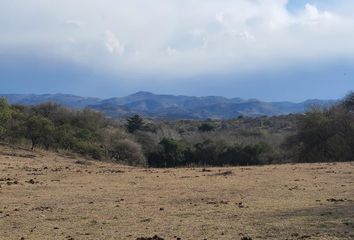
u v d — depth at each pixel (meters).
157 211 12.76
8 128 41.34
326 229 9.93
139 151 56.84
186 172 24.78
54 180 20.56
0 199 15.21
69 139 44.69
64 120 59.88
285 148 49.06
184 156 57.34
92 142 49.78
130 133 69.25
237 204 13.56
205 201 14.43
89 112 62.00
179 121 104.25
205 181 19.83
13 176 22.12
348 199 14.04
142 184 19.14
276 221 10.82
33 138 41.03
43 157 35.31
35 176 22.25
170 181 20.08
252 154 53.41
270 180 19.75
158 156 57.97
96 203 14.39
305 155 45.88
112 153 54.88
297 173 22.56
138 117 78.75
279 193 15.70
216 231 10.05
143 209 13.14
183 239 9.41
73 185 18.84
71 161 34.94
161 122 94.31
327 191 15.92
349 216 11.21
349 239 9.06
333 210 12.07
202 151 56.34
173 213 12.38
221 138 61.03
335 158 44.12
